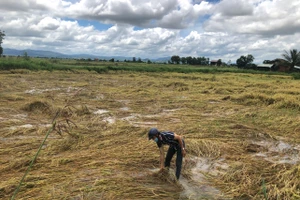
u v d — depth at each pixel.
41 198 4.06
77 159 5.73
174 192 4.52
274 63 66.50
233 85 22.06
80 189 4.32
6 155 6.03
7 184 4.47
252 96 14.60
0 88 16.50
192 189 4.70
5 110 10.42
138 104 13.29
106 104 12.88
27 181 4.66
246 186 4.70
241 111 11.54
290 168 5.56
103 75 32.16
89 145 6.79
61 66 36.31
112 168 5.24
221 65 96.44
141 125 9.16
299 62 60.50
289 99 12.97
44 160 5.62
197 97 15.77
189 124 9.10
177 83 21.50
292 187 4.50
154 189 4.50
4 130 7.98
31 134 7.70
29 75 26.61
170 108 12.61
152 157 5.84
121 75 32.94
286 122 9.47
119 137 7.51
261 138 7.90
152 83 22.69
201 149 6.55
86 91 16.39
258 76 39.06
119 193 4.29
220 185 4.86
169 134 4.84
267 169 5.51
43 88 17.80
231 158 6.18
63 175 4.91
